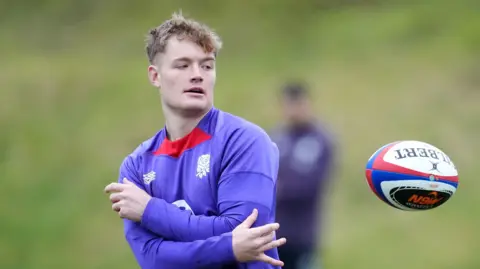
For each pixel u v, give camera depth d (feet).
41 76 179.22
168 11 205.57
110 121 161.17
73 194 139.85
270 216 44.68
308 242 92.07
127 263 118.52
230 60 178.09
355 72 166.81
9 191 142.10
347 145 143.33
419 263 113.39
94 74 178.91
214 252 42.98
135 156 48.37
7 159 152.35
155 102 165.99
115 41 194.59
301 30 188.85
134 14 206.80
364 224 123.85
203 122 46.44
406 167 46.68
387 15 191.72
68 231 128.77
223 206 44.04
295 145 92.53
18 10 215.72
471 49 169.78
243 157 44.62
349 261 114.32
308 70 169.89
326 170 93.81
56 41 198.29
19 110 167.94
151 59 47.85
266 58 176.86
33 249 124.06
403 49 174.40
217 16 199.52
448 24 182.19
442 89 156.56
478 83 157.79
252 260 43.09
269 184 44.60
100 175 144.15
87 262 119.65
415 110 151.53
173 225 43.98
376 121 149.38
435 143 141.59
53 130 160.45
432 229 120.67
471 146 139.54
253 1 204.13
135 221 45.37
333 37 183.52
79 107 167.63
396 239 119.24
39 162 150.61
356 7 198.29
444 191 46.75
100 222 130.82
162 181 46.37
